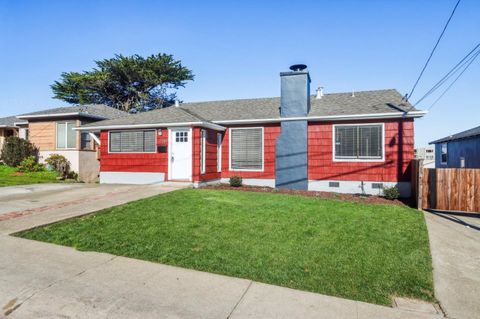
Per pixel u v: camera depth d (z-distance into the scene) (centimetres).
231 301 327
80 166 1645
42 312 297
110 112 2036
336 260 450
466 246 554
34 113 1762
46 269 396
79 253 460
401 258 466
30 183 1320
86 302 316
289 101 1284
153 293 340
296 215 714
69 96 3584
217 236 548
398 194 1053
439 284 390
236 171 1398
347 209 807
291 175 1275
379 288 367
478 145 1706
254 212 732
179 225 611
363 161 1201
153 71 3581
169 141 1279
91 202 817
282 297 339
